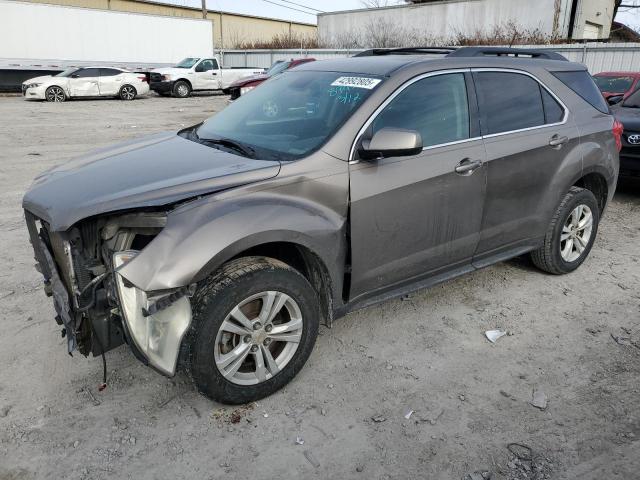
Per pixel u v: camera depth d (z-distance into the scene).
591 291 4.49
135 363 3.41
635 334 3.82
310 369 3.38
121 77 23.00
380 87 3.40
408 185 3.40
